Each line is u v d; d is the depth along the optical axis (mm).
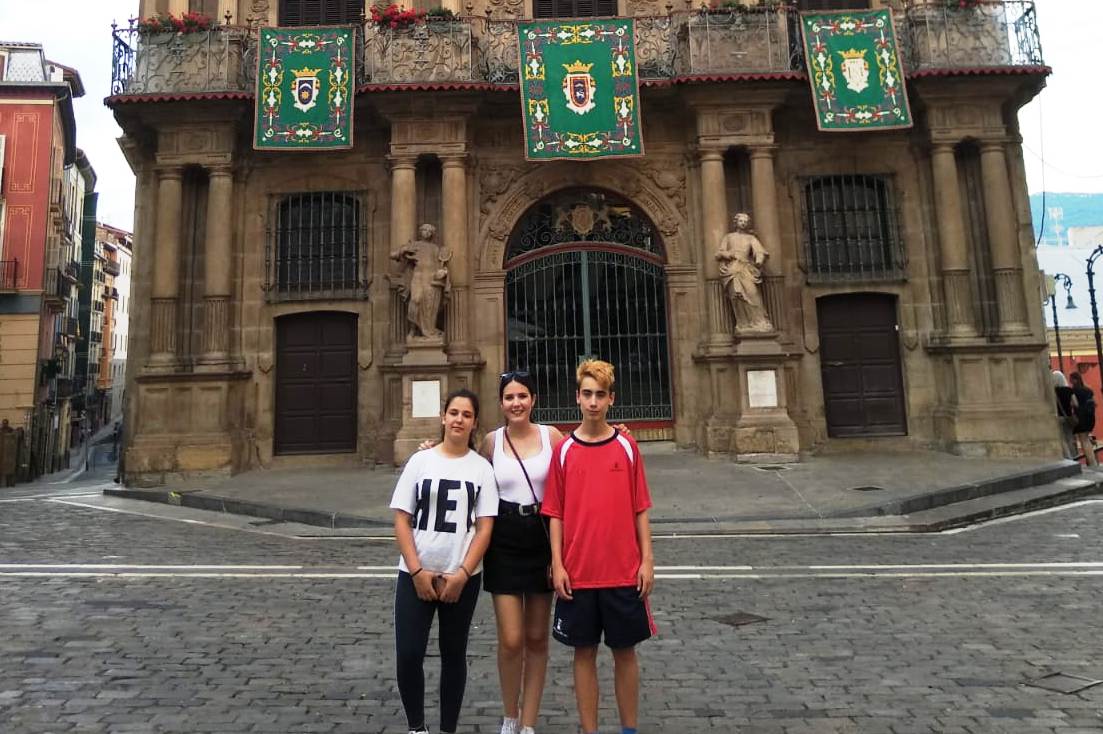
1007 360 13969
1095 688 3996
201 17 14719
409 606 3398
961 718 3666
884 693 4012
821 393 14875
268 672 4402
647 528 3416
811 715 3748
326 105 14258
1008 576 6516
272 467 14734
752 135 14500
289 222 15469
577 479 3391
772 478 11609
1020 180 14914
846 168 15375
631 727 3309
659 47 15273
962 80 14172
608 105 14211
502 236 15227
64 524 10000
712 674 4344
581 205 15656
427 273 13875
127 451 13812
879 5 16031
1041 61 14289
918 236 15148
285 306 15125
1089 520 9195
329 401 15172
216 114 14469
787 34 14500
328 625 5324
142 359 14789
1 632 5137
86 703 3926
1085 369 29312
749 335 13727
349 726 3674
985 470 11805
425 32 14484
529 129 14094
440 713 3592
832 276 15133
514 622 3420
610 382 3496
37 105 28078
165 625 5316
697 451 14570
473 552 3342
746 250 13914
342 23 16203
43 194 27734
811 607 5699
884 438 14859
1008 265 14242
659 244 15531
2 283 26984
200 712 3824
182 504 11617
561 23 14398
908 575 6645
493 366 14820
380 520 9398
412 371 13602
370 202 15328
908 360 14914
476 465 3496
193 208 15023
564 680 4340
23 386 26891
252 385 14898
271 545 8414
